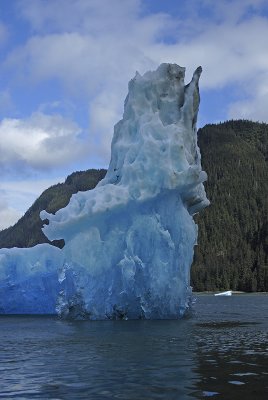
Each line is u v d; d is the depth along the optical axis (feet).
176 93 134.41
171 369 55.31
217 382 48.29
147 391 45.11
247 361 60.18
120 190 122.52
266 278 509.76
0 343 82.28
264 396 42.63
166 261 120.26
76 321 122.11
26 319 136.77
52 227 126.93
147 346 75.41
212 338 85.76
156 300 120.16
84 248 123.13
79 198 129.70
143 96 133.80
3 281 160.76
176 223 122.72
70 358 64.59
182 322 117.80
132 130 134.21
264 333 95.09
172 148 122.42
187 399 42.01
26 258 162.40
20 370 56.49
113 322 116.57
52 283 155.94
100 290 122.72
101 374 53.26
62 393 45.06
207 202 137.90
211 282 530.68
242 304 268.41
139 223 122.31
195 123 134.92
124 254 120.06
